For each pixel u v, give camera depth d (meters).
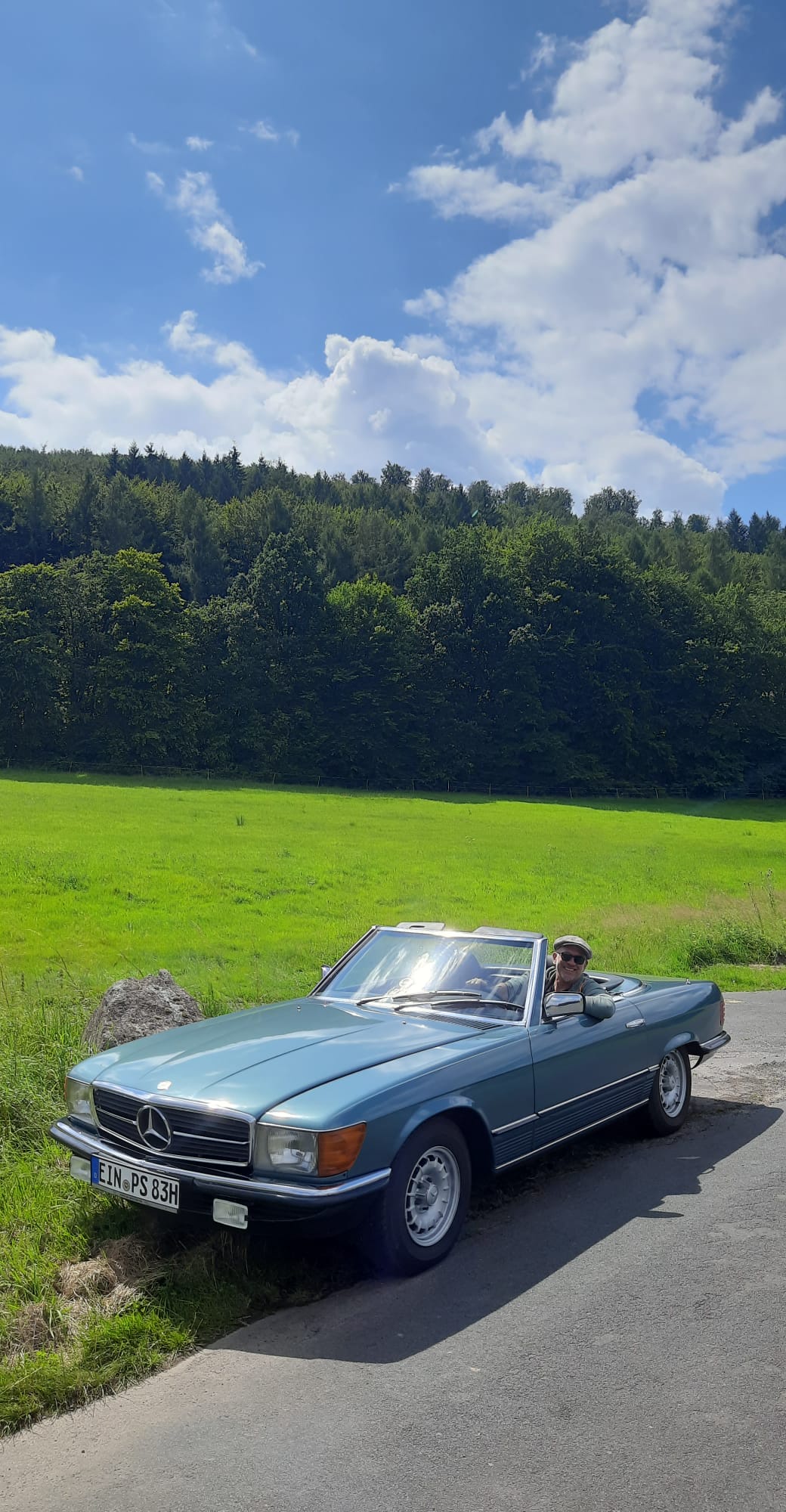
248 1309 4.33
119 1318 4.16
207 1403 3.61
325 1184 4.21
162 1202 4.50
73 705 80.81
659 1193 5.74
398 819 53.47
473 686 91.12
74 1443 3.41
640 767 89.75
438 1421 3.44
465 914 22.77
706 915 20.97
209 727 83.56
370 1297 4.42
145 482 141.12
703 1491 3.05
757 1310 4.26
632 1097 6.43
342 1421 3.46
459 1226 4.86
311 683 87.94
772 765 91.12
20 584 80.81
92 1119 5.02
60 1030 8.04
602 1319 4.17
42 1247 5.01
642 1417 3.46
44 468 175.62
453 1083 4.86
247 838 39.09
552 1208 5.50
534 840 45.88
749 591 101.31
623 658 91.25
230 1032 5.44
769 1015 11.77
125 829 39.97
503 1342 3.99
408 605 95.38
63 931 18.48
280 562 91.75
